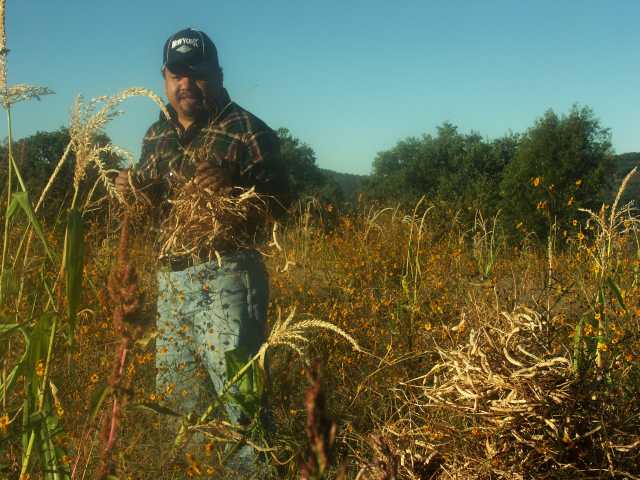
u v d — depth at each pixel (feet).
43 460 6.68
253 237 10.82
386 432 9.36
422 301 15.55
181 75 10.94
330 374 12.34
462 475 8.57
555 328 9.93
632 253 13.89
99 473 4.82
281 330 7.41
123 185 10.10
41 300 8.46
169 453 7.71
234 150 10.93
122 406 4.85
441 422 9.20
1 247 8.95
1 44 6.88
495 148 126.62
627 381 9.85
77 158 6.93
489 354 9.15
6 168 10.03
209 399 10.25
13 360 8.28
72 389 8.45
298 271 20.35
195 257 10.46
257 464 8.87
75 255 6.63
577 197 58.34
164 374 10.44
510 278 17.01
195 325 10.64
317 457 2.60
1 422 6.66
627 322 11.18
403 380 11.61
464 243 21.79
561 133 62.18
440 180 122.11
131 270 4.65
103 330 10.64
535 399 8.58
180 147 11.14
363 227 27.63
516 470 8.41
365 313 16.46
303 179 137.69
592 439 8.61
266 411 10.02
